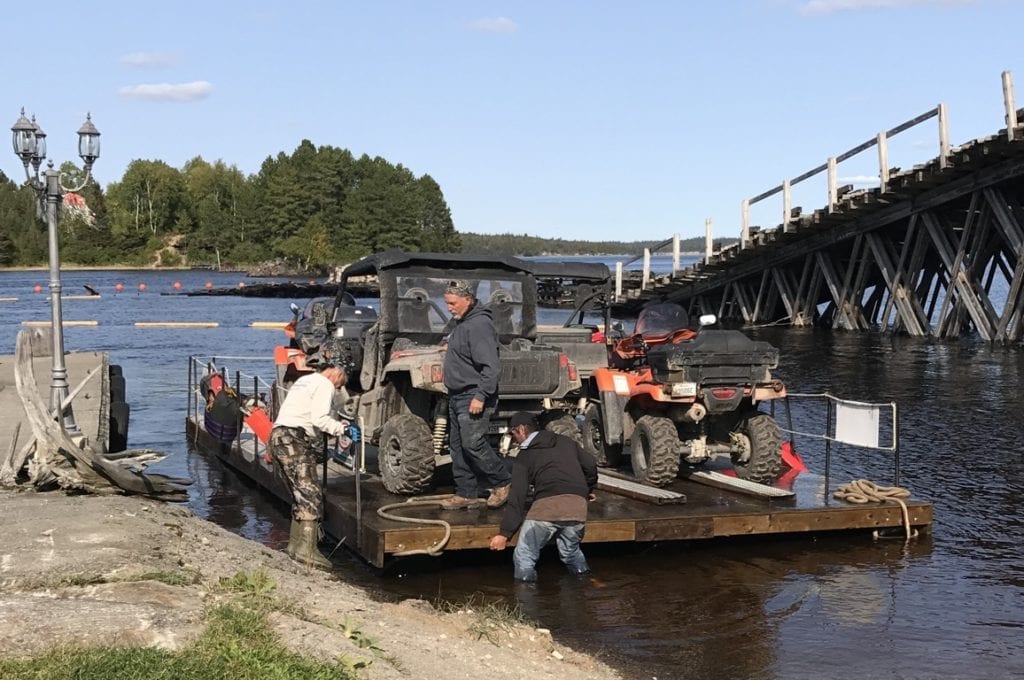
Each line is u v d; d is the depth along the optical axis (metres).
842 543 8.75
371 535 7.61
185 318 42.81
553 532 7.61
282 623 4.99
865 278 30.25
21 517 7.08
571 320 11.59
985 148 21.83
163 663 4.17
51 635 4.42
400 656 5.06
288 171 138.12
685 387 9.09
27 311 47.69
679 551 8.52
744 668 5.93
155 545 6.29
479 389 7.86
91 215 11.55
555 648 6.10
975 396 17.25
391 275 9.39
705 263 34.81
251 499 10.65
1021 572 7.89
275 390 12.20
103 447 10.33
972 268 25.12
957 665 6.00
